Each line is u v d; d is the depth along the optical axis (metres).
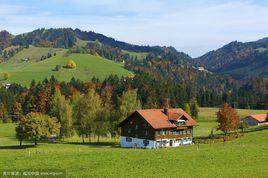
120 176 49.62
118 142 117.38
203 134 130.00
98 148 90.88
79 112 117.38
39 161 58.69
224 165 56.69
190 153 66.44
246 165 56.78
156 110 110.56
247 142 95.44
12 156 64.00
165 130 105.94
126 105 115.19
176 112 112.12
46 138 120.94
